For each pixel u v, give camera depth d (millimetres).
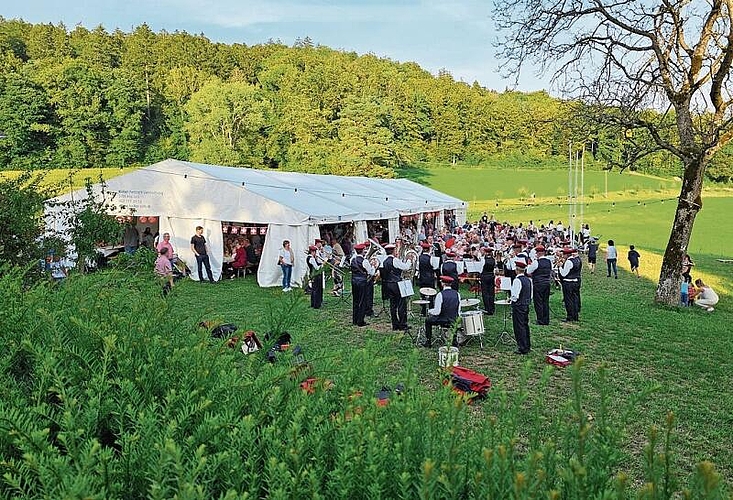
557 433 2148
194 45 92500
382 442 1858
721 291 19109
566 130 15414
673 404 7309
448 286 9867
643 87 14445
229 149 63812
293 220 17172
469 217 51844
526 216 52938
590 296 16844
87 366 2279
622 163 15062
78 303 2836
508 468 1789
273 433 1912
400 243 17703
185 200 18734
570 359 9414
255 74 92938
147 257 3688
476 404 6383
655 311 14125
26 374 2486
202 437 1867
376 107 65938
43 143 61719
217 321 2869
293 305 2717
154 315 2730
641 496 1572
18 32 87125
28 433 1681
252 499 1706
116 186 19328
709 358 9773
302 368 2447
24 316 2627
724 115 14172
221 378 2211
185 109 71000
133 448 1768
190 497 1457
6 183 8484
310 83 75562
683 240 14742
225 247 19484
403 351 9773
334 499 1803
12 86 59625
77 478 1438
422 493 1570
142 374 2176
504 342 10664
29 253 8172
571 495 1688
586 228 28281
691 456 5785
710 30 14164
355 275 11914
